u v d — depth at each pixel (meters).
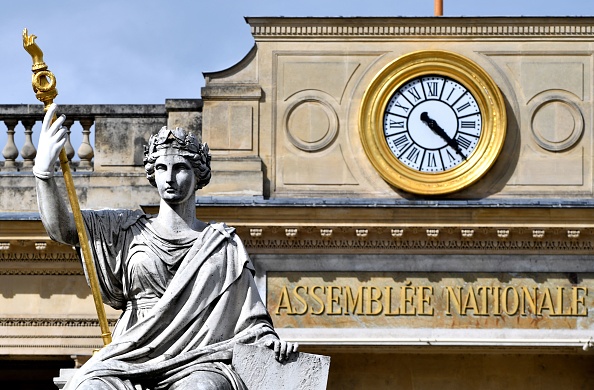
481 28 50.84
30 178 51.12
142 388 15.05
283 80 51.09
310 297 50.00
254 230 49.75
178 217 15.69
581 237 49.97
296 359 15.23
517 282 50.06
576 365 51.00
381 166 50.31
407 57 50.53
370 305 50.00
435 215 49.84
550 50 51.00
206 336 15.31
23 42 15.98
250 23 51.22
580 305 49.94
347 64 50.94
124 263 15.60
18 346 50.91
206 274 15.41
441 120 50.47
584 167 50.75
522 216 49.75
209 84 51.09
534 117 50.84
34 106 51.53
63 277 51.09
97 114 51.56
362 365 50.91
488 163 50.22
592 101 50.97
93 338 50.81
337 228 49.78
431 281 50.12
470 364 51.00
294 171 50.81
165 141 15.72
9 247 50.72
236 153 50.78
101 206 50.97
